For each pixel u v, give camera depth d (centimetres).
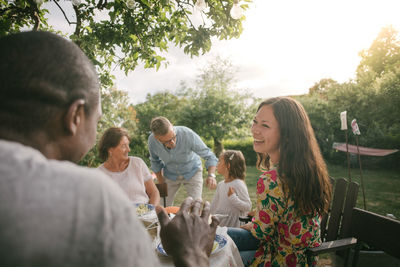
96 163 770
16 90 40
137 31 285
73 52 45
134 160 252
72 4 260
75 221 31
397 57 2091
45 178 32
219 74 1473
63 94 42
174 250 55
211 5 254
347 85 1252
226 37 271
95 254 31
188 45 277
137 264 33
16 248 28
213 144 1429
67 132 44
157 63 314
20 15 266
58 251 29
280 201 139
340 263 206
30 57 41
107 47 290
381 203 582
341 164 1151
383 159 1058
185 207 65
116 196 35
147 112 1841
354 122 362
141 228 37
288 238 142
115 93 1073
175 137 328
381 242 138
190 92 1480
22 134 41
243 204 251
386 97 1120
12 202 30
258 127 153
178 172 360
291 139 142
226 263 116
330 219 223
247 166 1394
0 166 32
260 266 149
